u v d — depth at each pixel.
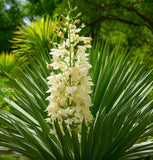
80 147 2.40
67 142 2.32
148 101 3.25
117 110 2.54
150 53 8.87
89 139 2.27
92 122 2.29
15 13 12.16
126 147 2.43
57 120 2.35
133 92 3.17
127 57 3.45
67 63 2.43
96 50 3.67
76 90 2.29
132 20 8.71
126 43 9.70
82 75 2.34
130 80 3.35
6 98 3.40
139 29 9.16
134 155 2.47
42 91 3.34
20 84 3.38
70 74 2.32
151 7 7.83
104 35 9.84
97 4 7.80
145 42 9.27
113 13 8.74
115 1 8.14
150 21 7.95
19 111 3.07
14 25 12.30
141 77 3.36
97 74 3.48
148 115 2.81
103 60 3.65
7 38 11.70
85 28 4.36
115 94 3.22
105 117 2.78
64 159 2.37
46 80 3.51
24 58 5.51
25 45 5.66
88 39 2.42
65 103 2.35
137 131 2.43
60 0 9.65
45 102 3.17
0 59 5.14
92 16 7.79
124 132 2.44
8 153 2.47
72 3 5.75
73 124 2.40
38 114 2.76
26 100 3.28
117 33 9.73
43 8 10.11
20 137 2.69
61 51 2.41
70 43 2.42
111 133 2.35
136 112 3.03
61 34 2.40
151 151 2.48
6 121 2.76
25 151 2.38
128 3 7.87
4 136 2.45
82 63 2.38
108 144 2.32
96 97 3.31
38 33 5.14
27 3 11.88
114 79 3.17
